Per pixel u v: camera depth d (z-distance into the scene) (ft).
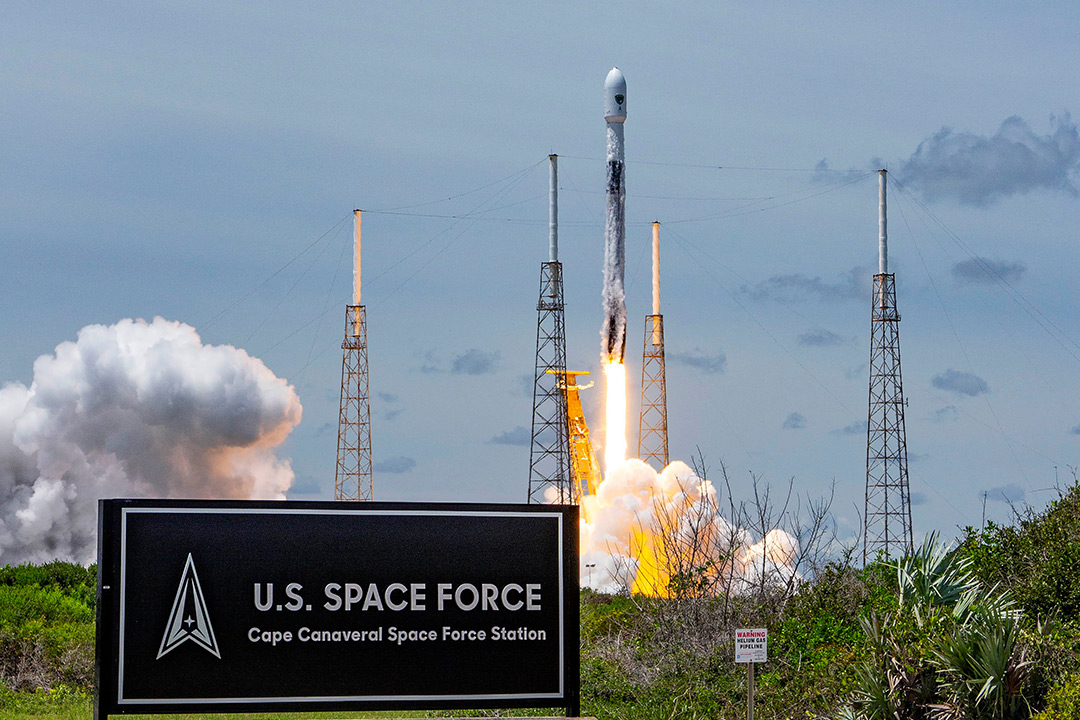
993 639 217.56
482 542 204.64
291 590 198.29
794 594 319.47
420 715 308.60
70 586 511.81
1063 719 199.00
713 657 313.94
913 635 234.38
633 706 295.89
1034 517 296.51
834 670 263.70
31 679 372.58
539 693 204.03
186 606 195.31
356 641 199.21
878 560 310.86
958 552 291.38
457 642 202.28
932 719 223.30
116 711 191.72
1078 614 261.85
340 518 201.05
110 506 195.00
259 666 196.13
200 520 197.26
